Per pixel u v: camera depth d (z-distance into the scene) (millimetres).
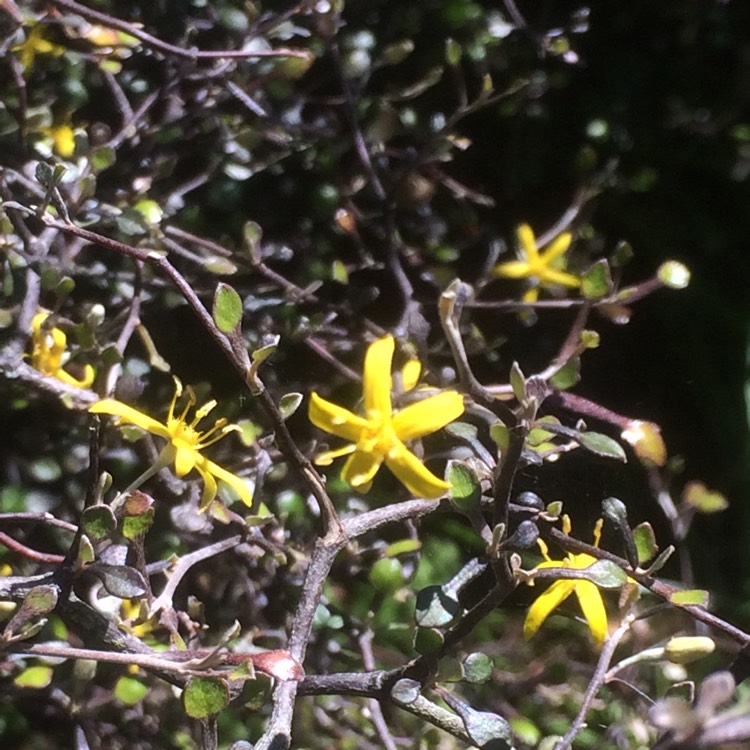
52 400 202
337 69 232
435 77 243
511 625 278
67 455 208
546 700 237
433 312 252
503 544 137
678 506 245
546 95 331
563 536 154
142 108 214
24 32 209
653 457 179
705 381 333
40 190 196
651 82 337
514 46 304
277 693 142
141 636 177
